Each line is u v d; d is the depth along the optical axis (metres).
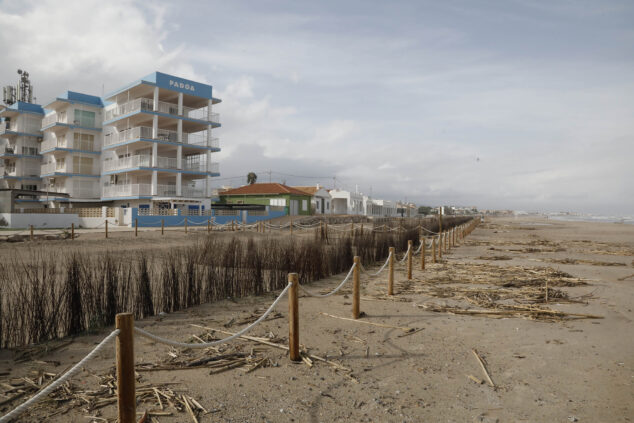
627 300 8.27
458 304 7.85
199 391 3.98
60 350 5.04
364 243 14.12
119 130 39.16
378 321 6.61
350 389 4.11
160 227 29.58
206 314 6.89
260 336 5.71
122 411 2.71
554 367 4.72
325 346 5.37
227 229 27.80
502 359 4.98
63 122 41.03
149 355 4.91
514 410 3.70
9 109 45.84
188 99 39.66
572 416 3.58
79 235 21.22
